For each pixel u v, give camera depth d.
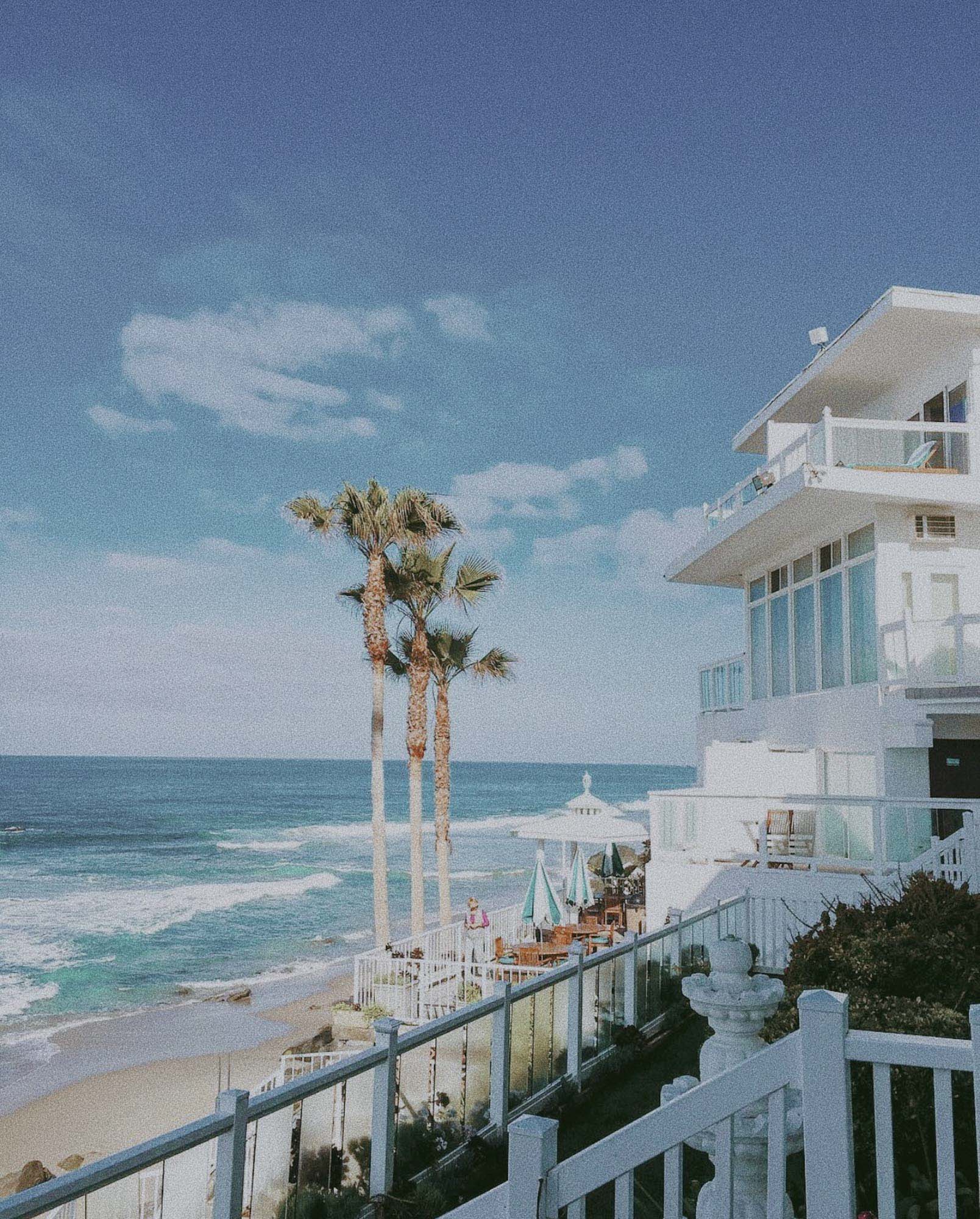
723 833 17.97
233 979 32.88
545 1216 3.20
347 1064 6.40
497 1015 8.34
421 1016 18.48
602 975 10.12
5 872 60.69
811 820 17.72
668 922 13.12
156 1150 4.54
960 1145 5.17
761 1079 3.04
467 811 112.25
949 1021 5.41
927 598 15.73
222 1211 5.08
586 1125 8.59
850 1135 2.91
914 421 17.56
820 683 17.98
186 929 42.16
